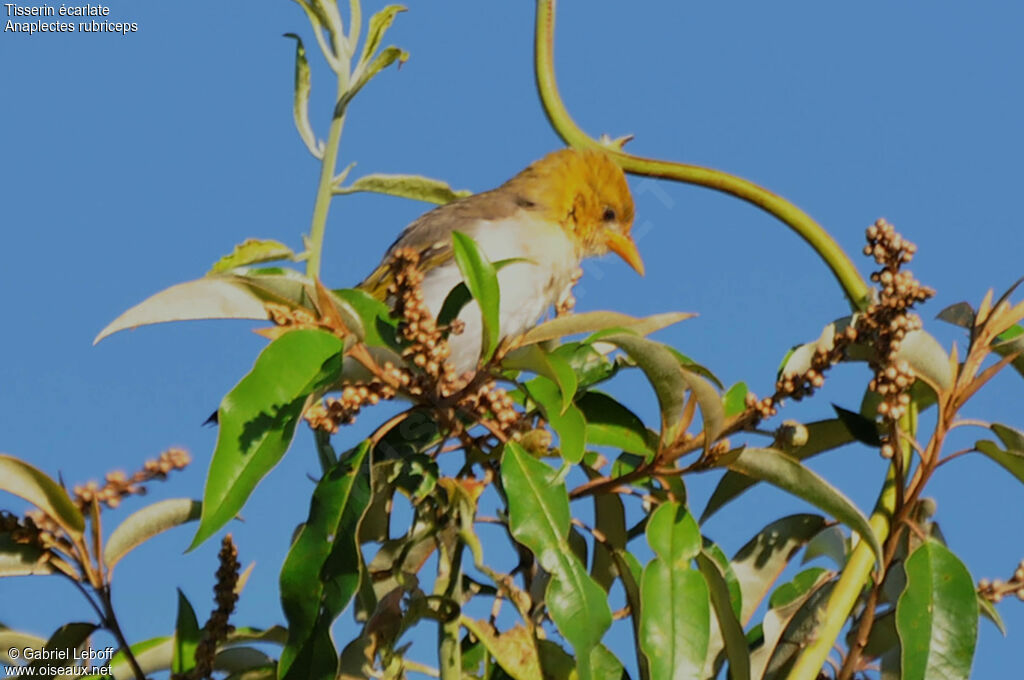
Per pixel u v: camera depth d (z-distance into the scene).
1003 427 7.08
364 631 7.09
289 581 6.46
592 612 6.49
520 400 8.64
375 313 7.00
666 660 6.59
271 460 6.17
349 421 6.74
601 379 8.11
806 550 8.38
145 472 6.68
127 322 6.39
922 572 6.91
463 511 7.04
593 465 8.00
